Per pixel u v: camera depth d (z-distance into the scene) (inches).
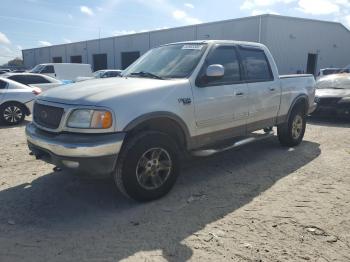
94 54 2134.6
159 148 172.6
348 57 1552.7
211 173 218.7
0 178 208.5
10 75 551.5
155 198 175.8
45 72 946.1
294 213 162.1
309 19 1338.6
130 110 161.3
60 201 176.2
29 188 192.7
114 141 155.4
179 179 207.8
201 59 198.1
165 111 172.7
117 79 195.3
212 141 206.8
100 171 156.7
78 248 134.0
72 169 157.8
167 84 179.5
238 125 221.3
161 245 135.8
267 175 214.8
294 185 197.6
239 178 209.8
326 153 264.8
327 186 195.9
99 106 156.4
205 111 194.5
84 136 157.1
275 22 1237.1
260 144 291.4
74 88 179.5
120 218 158.1
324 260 125.6
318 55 1423.5
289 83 265.7
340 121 425.1
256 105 231.9
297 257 127.2
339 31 1475.1
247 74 229.0
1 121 419.5
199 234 143.6
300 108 284.7
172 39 1595.7
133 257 127.9
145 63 219.1
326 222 153.3
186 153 195.3
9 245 136.1
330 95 412.2
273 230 146.5
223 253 129.7
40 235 143.6
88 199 178.5
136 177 166.2
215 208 168.1
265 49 251.9
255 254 129.0
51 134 168.2
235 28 1306.6
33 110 189.3
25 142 310.3
